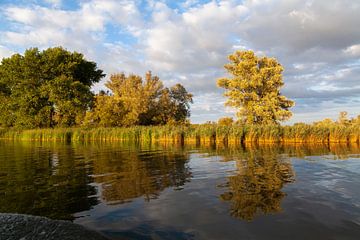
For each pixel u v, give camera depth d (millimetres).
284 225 6805
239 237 6246
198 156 20016
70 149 26469
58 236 5801
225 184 11078
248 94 47469
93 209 8266
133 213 7891
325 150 22875
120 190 10414
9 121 54750
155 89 62844
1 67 56469
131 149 25844
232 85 47656
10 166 16281
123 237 6406
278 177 12141
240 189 10219
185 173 13562
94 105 54531
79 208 8398
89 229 6555
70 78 52031
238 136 33250
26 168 15531
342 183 10734
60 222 6344
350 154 19734
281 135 33375
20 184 11508
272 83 47125
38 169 15172
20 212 8117
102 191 10289
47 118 52938
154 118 61969
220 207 8234
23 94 52062
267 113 46281
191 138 35312
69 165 16516
